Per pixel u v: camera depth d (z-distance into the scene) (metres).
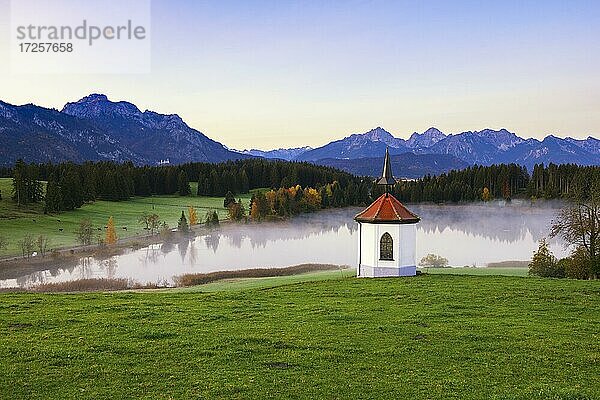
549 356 25.27
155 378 22.31
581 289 41.69
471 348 26.38
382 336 28.25
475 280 47.44
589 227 58.03
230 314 33.38
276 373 22.95
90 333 28.36
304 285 46.00
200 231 148.25
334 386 21.62
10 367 23.25
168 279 86.19
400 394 21.00
